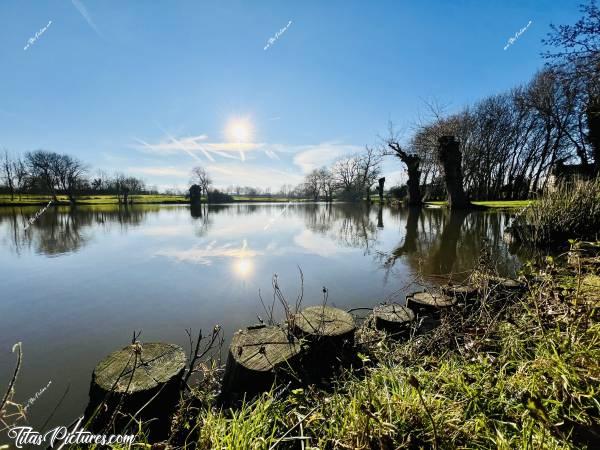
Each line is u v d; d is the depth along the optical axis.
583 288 2.33
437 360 2.08
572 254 2.39
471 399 1.49
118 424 1.63
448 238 8.88
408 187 26.86
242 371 1.99
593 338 1.71
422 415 1.36
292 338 2.32
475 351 2.04
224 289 4.43
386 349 2.37
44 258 6.63
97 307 3.76
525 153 28.86
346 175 47.75
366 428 1.27
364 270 5.45
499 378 1.65
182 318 3.45
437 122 24.27
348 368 2.29
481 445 1.27
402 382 1.67
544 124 24.70
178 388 1.86
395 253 6.93
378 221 15.22
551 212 6.43
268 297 4.10
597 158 15.20
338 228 12.25
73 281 4.86
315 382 2.12
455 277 4.92
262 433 1.45
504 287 3.13
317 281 4.79
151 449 1.36
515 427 1.30
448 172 19.02
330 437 1.40
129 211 25.27
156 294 4.21
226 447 1.32
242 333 2.38
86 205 33.88
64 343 2.90
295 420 1.57
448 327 2.43
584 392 1.46
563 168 15.52
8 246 8.12
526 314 2.24
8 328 3.20
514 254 6.34
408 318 2.82
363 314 3.55
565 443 1.17
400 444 1.25
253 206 37.94
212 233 10.77
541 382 1.56
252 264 5.95
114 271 5.47
